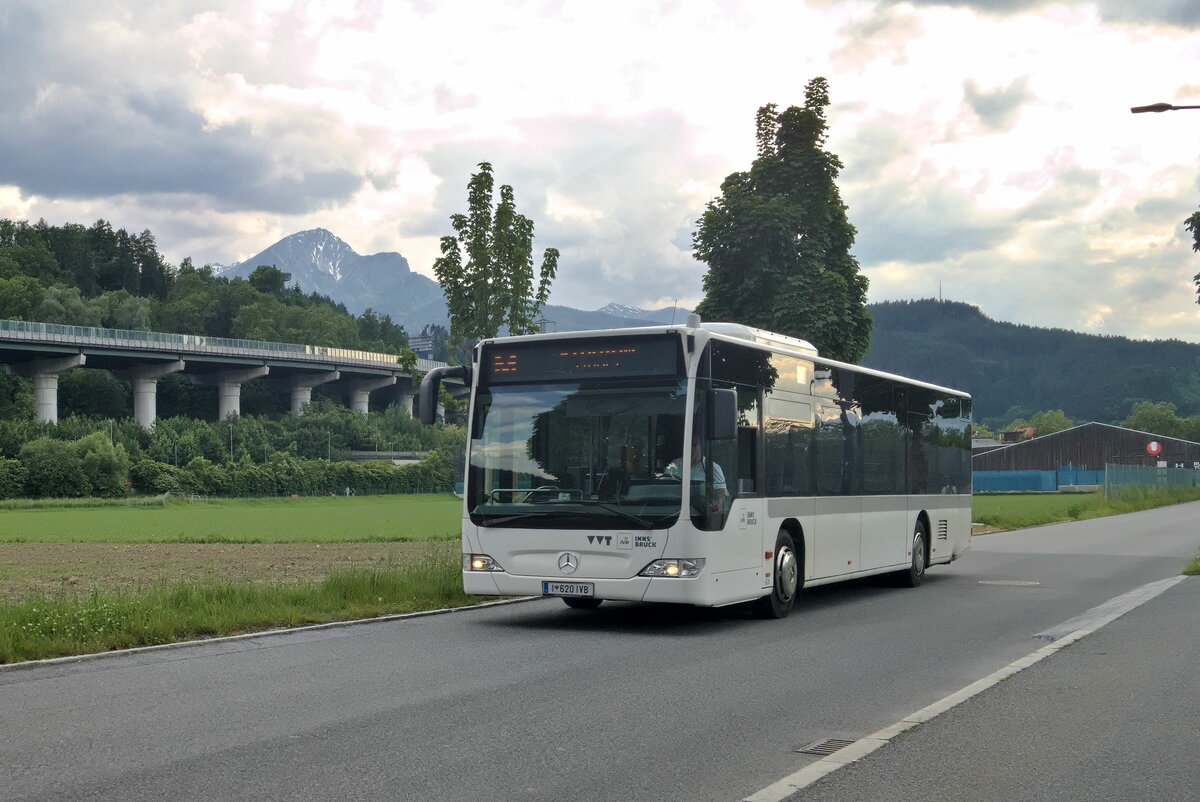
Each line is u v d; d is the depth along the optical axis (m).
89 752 6.57
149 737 6.97
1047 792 5.77
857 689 8.80
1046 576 20.34
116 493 123.56
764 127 25.70
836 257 25.44
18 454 133.38
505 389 13.12
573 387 12.80
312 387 198.25
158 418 179.50
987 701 8.24
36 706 7.99
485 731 7.18
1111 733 7.16
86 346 155.88
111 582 20.72
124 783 5.87
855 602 16.05
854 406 16.44
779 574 13.95
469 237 22.66
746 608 14.34
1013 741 6.92
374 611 14.05
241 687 8.79
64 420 151.50
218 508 99.25
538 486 12.78
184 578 21.58
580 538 12.48
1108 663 10.02
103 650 10.72
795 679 9.27
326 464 144.25
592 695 8.50
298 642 11.52
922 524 19.09
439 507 100.31
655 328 12.54
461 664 10.04
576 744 6.82
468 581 13.03
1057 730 7.24
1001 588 18.06
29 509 96.94
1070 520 46.59
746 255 24.78
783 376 14.27
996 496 83.19
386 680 9.16
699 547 12.19
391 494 146.12
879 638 11.97
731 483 12.84
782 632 12.55
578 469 12.63
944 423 20.38
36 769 6.17
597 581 12.40
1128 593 16.88
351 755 6.50
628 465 12.44
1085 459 125.69
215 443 154.50
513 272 22.48
